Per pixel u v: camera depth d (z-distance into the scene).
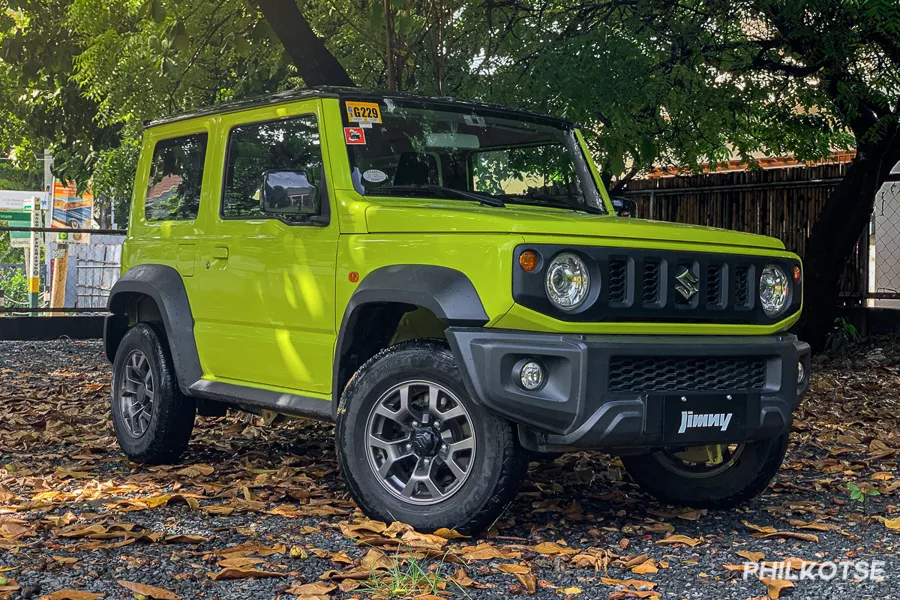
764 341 4.68
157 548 4.23
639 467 5.34
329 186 4.93
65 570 3.88
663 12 9.66
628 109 9.12
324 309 4.89
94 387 9.73
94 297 16.28
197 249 5.78
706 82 10.37
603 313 4.25
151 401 6.11
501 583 3.85
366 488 4.54
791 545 4.50
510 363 4.15
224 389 5.55
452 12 8.86
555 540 4.51
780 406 4.64
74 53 11.80
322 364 4.95
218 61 10.71
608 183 11.35
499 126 5.53
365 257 4.68
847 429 7.57
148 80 10.16
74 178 16.16
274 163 5.33
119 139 14.38
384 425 4.59
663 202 15.09
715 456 5.21
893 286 14.41
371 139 5.05
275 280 5.17
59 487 5.46
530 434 4.31
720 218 14.51
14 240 21.03
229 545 4.30
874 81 11.12
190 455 6.48
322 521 4.72
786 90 11.56
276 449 6.71
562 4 9.92
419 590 3.68
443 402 4.40
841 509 5.26
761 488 5.11
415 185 5.09
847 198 12.35
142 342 6.10
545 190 5.62
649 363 4.36
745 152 12.87
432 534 4.38
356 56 10.16
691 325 4.47
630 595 3.72
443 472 4.66
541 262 4.13
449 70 9.66
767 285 4.79
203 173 5.86
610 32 9.07
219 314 5.59
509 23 9.52
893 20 8.88
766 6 10.06
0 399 8.99
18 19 12.17
